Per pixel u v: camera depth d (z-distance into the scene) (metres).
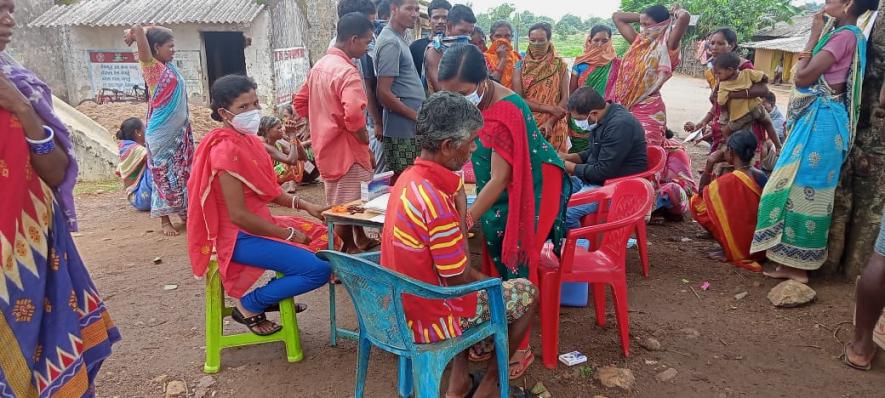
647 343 3.54
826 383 3.17
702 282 4.48
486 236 3.21
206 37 15.42
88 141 8.93
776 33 30.42
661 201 5.83
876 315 3.18
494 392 2.92
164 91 5.54
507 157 2.84
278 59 13.14
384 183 3.92
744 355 3.46
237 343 3.41
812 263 4.24
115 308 4.25
